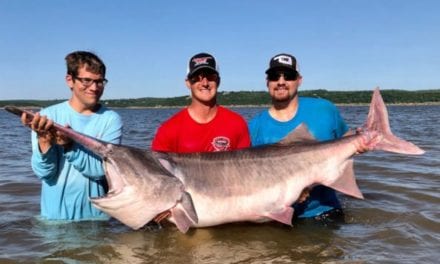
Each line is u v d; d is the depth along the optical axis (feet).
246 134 6.71
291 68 6.86
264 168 6.15
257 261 5.19
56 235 5.99
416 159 12.98
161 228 6.23
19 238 5.91
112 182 5.68
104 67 6.16
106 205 5.58
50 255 5.37
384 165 12.00
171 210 5.75
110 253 5.43
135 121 47.96
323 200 6.91
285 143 6.40
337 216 6.93
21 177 10.95
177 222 5.68
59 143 5.70
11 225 6.47
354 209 7.37
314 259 5.24
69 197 6.27
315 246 5.64
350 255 5.35
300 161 6.24
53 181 6.23
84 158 5.96
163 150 6.46
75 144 5.88
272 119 7.13
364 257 5.28
